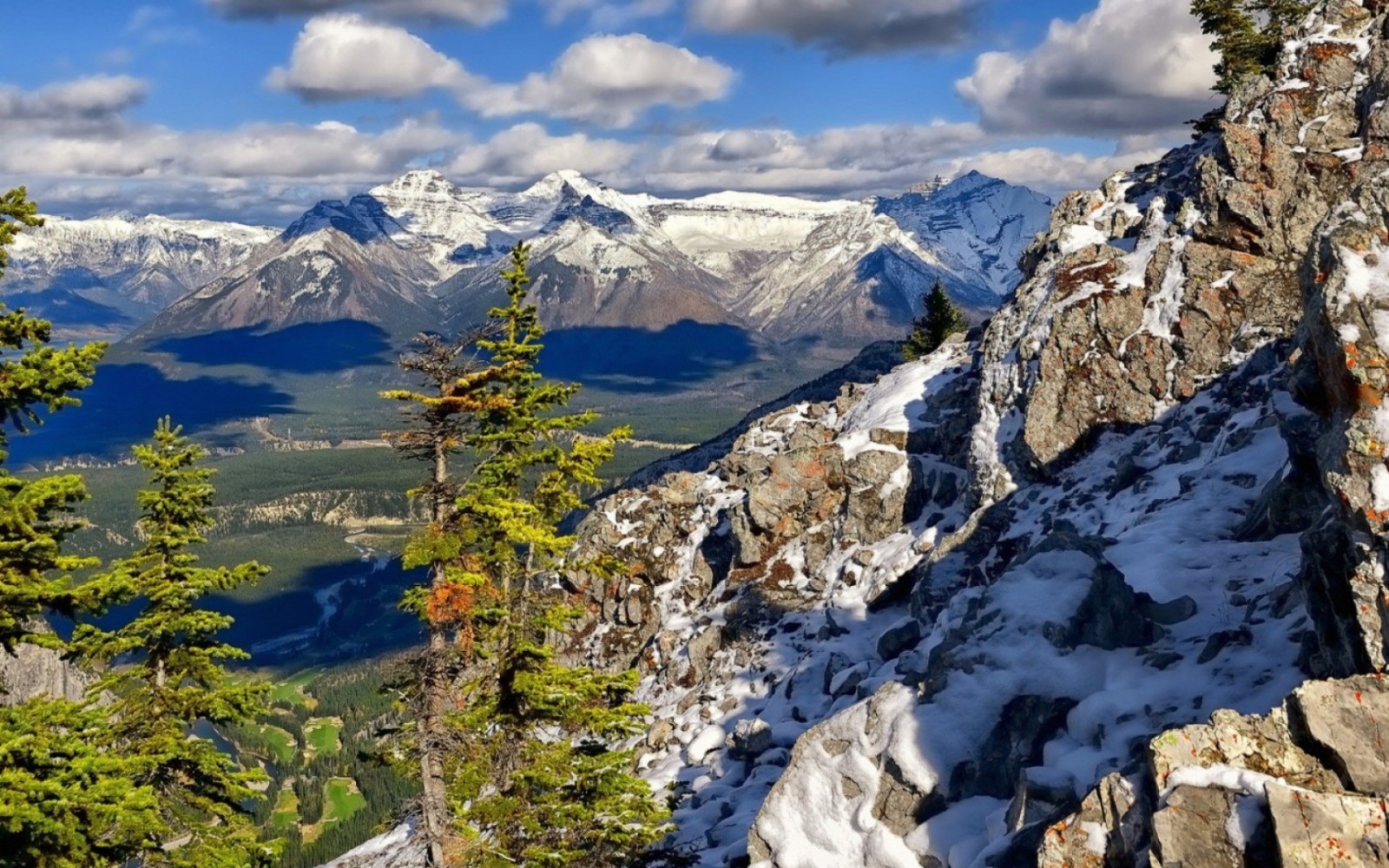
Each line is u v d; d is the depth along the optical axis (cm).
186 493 2669
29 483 1781
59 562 1808
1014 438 4428
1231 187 4331
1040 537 3806
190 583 2653
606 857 2438
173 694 2677
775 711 3825
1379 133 4159
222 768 2677
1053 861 1750
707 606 5006
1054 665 2481
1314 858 1420
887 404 5456
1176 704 2231
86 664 2691
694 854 2642
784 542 4991
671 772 3750
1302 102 4431
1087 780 2097
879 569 4438
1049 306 4597
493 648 2659
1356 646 1838
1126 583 2752
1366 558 1773
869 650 3981
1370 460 1767
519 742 2578
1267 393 3709
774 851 2517
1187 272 4303
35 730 1708
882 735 2533
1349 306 1862
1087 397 4275
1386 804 1439
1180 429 3909
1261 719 1669
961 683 2522
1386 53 4297
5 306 1792
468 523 2609
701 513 5641
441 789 2525
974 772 2375
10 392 1709
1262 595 2559
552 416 3180
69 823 1745
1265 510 2920
